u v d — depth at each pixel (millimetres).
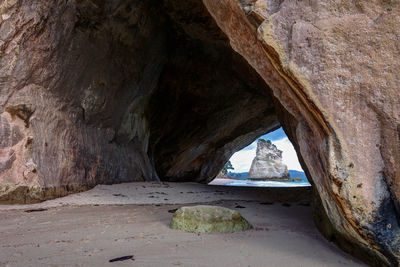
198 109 13875
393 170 1908
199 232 3168
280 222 4039
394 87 1915
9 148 5332
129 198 6457
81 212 4633
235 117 15109
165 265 2096
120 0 7344
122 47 8281
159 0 9391
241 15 2652
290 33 2195
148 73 10312
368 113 1988
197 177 18391
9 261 2184
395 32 1927
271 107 14781
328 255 2457
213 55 12000
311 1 2168
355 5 2051
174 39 11250
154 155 15141
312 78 2092
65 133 6453
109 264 2102
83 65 6828
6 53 5352
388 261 1971
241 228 3340
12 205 5047
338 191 1979
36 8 5590
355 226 1982
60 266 2062
